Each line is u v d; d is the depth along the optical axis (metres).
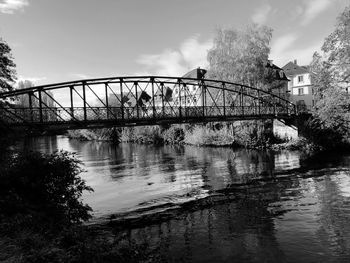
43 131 23.84
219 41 51.16
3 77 28.56
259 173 28.39
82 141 82.56
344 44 33.25
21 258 7.20
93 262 7.89
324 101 35.84
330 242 12.82
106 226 16.09
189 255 12.34
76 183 14.94
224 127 50.03
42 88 24.94
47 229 10.17
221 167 32.28
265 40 50.16
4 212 11.14
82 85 27.11
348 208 16.98
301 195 20.20
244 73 49.34
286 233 14.02
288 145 41.38
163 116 31.05
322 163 31.19
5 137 18.36
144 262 10.25
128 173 31.09
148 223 16.41
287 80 69.50
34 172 13.88
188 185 25.08
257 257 11.91
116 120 27.09
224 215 17.16
